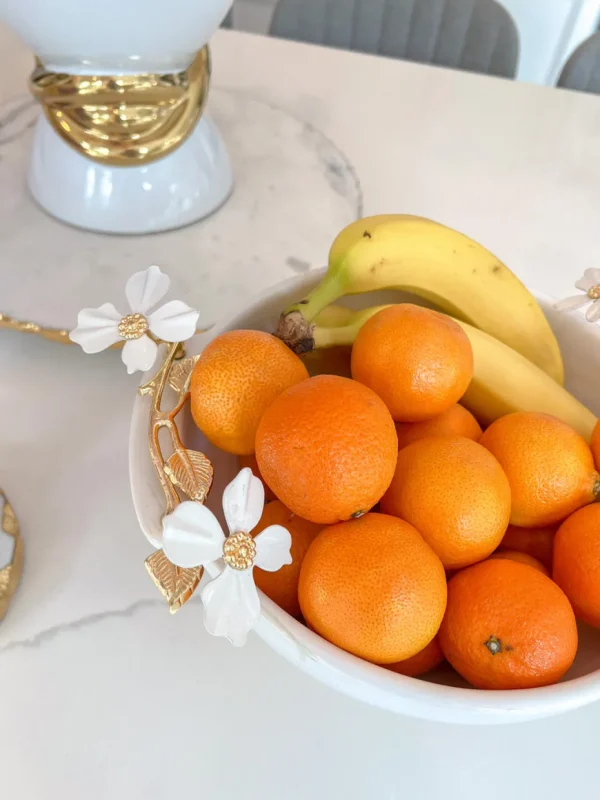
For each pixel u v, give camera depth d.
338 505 0.26
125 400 0.47
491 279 0.40
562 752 0.33
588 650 0.30
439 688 0.24
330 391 0.27
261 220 0.57
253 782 0.31
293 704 0.34
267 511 0.31
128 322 0.31
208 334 0.36
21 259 0.50
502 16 0.97
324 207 0.59
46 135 0.52
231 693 0.34
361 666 0.24
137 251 0.52
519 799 0.31
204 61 0.49
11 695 0.33
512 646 0.26
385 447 0.27
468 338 0.35
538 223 0.62
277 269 0.52
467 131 0.74
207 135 0.55
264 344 0.30
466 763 0.32
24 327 0.45
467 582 0.28
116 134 0.46
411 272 0.39
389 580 0.25
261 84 0.77
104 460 0.43
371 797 0.31
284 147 0.66
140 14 0.37
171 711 0.33
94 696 0.33
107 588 0.37
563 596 0.27
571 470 0.31
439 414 0.34
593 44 0.92
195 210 0.55
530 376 0.38
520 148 0.72
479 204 0.64
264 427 0.27
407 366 0.31
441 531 0.28
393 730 0.33
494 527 0.28
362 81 0.80
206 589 0.25
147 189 0.52
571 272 0.57
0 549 0.37
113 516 0.40
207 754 0.32
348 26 1.02
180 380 0.32
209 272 0.51
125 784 0.31
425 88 0.80
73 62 0.42
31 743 0.32
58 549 0.39
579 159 0.71
